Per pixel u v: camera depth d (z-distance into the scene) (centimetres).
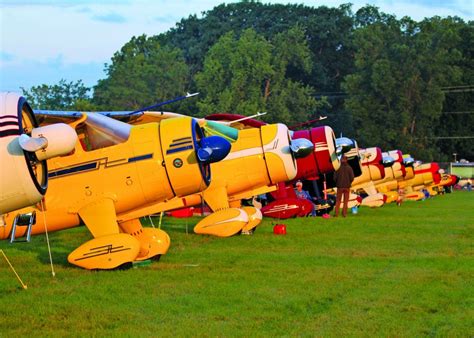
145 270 1236
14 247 1565
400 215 2553
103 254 1236
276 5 10531
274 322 872
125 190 1309
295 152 1948
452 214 2627
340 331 831
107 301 990
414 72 7756
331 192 2802
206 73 7638
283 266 1270
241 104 7306
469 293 1034
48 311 933
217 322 874
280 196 2305
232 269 1238
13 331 842
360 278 1148
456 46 8906
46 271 1240
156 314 914
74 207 1303
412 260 1346
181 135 1325
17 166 982
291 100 7750
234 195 1966
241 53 7538
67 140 1017
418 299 993
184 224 2086
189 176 1327
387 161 3152
